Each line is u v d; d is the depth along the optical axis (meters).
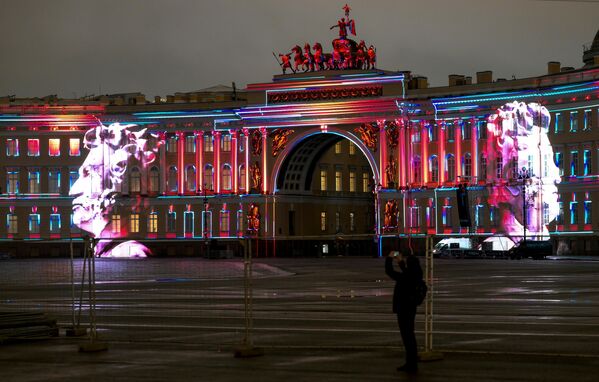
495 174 123.75
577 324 35.53
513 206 121.12
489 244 119.75
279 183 138.12
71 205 143.75
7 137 145.12
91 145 143.12
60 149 144.38
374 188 136.38
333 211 147.88
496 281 63.09
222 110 139.12
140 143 142.50
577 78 117.06
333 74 133.88
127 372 26.09
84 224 142.75
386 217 131.12
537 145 120.06
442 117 128.00
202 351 29.75
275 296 52.81
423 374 24.94
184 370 26.23
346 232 149.75
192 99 147.38
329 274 78.56
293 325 36.50
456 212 126.62
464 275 71.00
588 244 114.50
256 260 117.50
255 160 138.38
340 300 48.97
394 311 25.44
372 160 132.50
